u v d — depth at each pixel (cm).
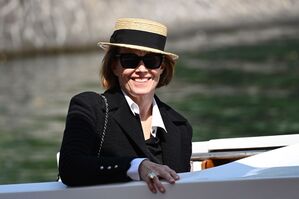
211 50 6644
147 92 955
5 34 6662
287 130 3148
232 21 8681
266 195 791
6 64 6172
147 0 8012
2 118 3609
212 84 4606
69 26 7000
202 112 3638
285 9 9444
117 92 958
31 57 6600
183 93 4262
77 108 917
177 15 8256
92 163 864
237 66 5472
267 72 5100
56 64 6003
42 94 4328
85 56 6594
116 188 852
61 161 884
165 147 975
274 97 4056
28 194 883
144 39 948
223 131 3142
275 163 860
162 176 835
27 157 2748
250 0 9231
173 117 1005
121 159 865
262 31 8250
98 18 7275
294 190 778
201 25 8381
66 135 900
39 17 6869
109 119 927
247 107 3766
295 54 6097
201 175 839
